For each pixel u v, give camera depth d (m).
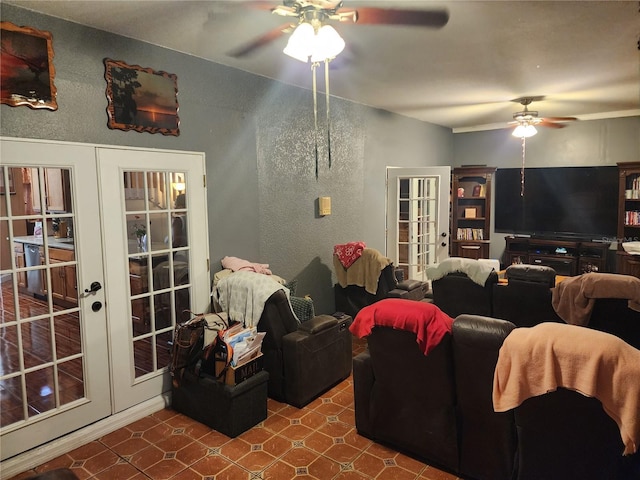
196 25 2.75
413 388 2.35
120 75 2.91
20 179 2.48
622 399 1.58
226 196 3.72
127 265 2.99
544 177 6.74
